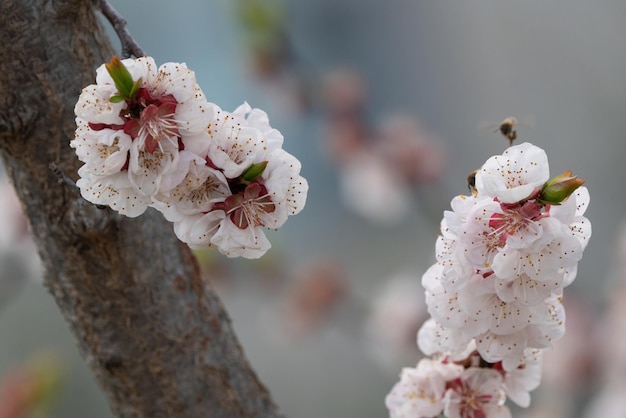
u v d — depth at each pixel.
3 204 1.48
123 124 0.67
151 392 0.78
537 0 2.28
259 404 0.79
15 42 0.75
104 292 0.77
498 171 0.67
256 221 0.68
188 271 0.79
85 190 0.68
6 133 0.75
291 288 1.72
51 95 0.76
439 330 0.71
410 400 0.73
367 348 1.82
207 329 0.79
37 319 2.39
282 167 0.68
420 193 1.71
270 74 1.65
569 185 0.67
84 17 0.76
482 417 0.73
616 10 2.19
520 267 0.67
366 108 1.72
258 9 1.60
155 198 0.68
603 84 2.26
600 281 2.32
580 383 1.56
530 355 0.73
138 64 0.67
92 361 0.79
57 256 0.77
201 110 0.67
